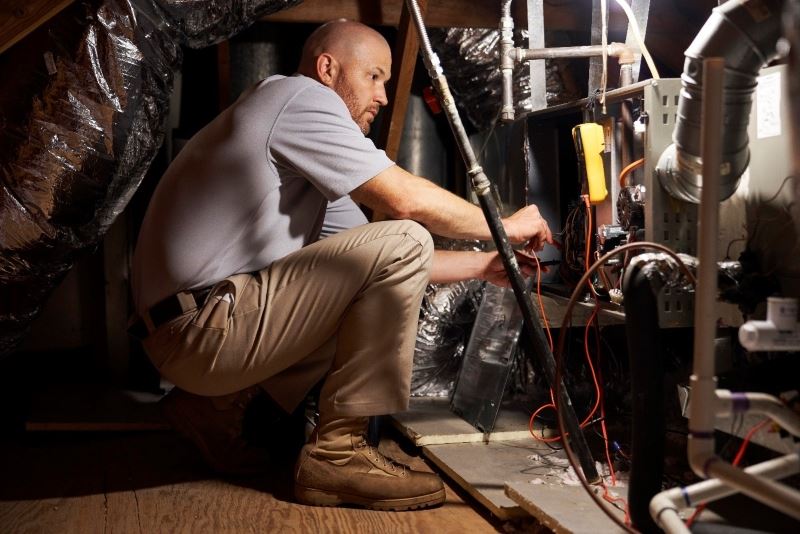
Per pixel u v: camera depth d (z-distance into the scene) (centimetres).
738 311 165
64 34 193
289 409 204
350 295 185
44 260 204
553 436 223
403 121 266
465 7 266
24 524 177
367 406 183
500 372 222
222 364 190
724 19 140
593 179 193
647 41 265
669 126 167
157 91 211
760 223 158
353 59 206
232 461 208
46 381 311
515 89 271
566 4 269
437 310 271
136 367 304
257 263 193
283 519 179
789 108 124
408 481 184
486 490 182
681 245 169
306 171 189
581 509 160
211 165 192
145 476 211
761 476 115
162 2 203
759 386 149
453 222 194
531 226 201
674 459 195
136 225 304
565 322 149
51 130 195
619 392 236
